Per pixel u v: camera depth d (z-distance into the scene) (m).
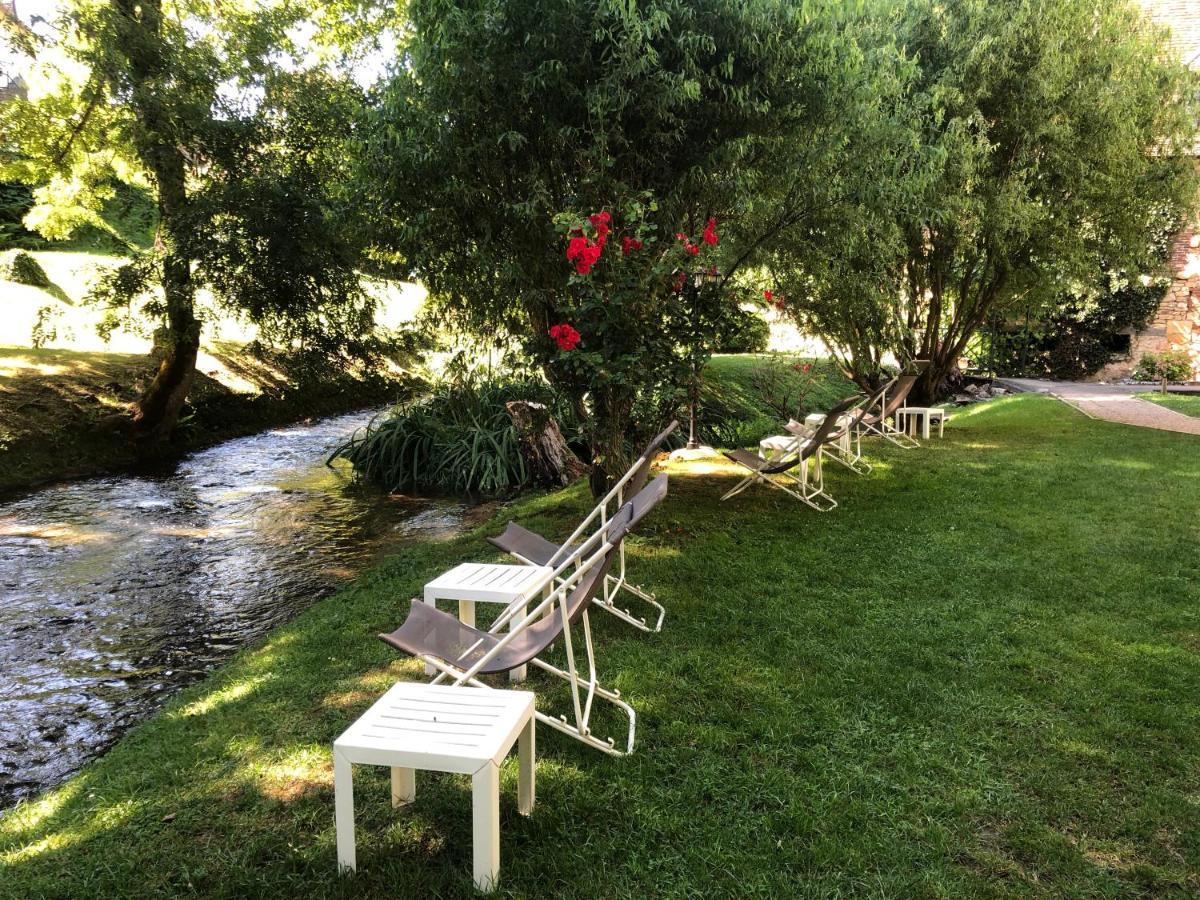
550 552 4.07
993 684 3.33
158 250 9.70
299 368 10.48
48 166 10.44
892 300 10.23
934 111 9.00
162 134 8.94
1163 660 3.54
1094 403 13.42
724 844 2.33
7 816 2.79
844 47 5.39
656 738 2.96
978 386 18.03
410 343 11.04
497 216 5.28
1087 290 11.95
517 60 4.82
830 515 6.26
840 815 2.45
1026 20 9.23
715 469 8.19
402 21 10.45
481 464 9.61
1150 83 9.74
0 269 13.06
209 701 3.49
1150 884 2.16
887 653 3.66
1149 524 5.79
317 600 5.65
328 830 2.44
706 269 5.79
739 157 5.41
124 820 2.56
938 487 7.18
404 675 3.60
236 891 2.19
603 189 5.30
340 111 9.28
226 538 7.33
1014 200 9.12
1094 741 2.87
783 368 14.99
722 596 4.48
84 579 6.12
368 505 8.75
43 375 11.20
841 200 6.12
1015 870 2.21
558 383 5.84
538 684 3.45
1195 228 15.07
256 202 9.11
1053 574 4.72
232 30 9.36
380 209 5.40
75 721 3.88
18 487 9.13
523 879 2.20
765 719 3.06
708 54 5.12
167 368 10.95
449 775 2.73
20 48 9.00
